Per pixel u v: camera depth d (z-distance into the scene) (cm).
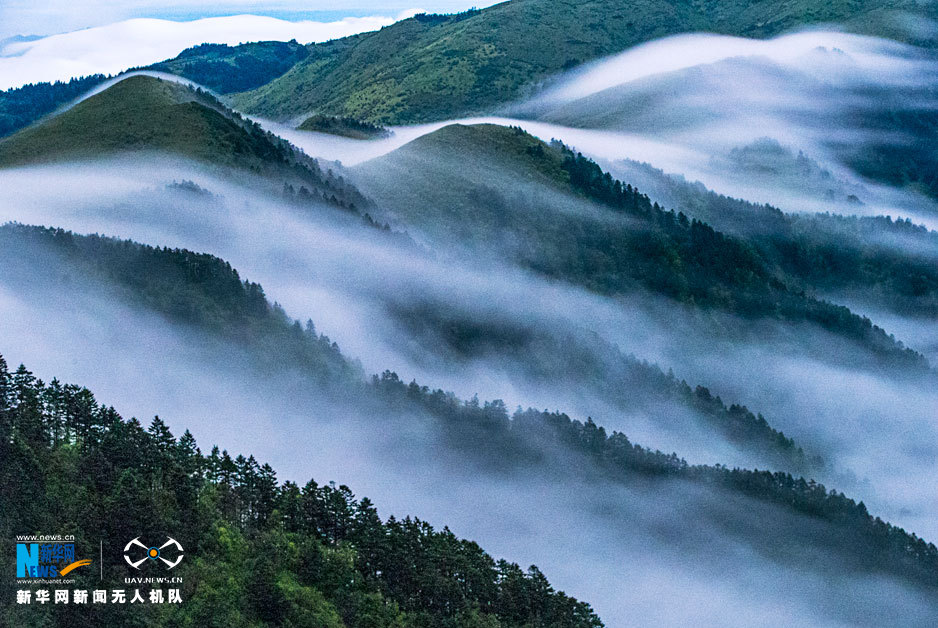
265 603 12506
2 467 12694
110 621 11512
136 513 12519
